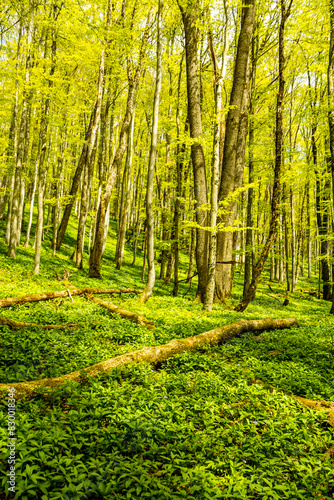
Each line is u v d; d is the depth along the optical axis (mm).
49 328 7641
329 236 19672
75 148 22156
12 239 16781
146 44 17484
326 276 24625
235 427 3729
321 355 7715
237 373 5801
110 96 20422
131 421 3545
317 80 21812
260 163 19125
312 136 22250
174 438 3455
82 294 13125
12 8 15664
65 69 18578
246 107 16844
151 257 13242
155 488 2676
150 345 7215
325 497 2908
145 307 12188
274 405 4508
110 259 25891
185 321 10102
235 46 18188
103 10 17000
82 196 19156
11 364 5316
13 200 16844
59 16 14914
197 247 15875
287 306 19719
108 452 3189
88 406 3926
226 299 16125
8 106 19109
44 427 3285
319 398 4973
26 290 11688
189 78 15266
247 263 18609
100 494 2656
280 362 7062
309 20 16734
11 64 15102
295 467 3146
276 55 21375
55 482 2697
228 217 15672
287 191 21531
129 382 4902
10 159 18578
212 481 2812
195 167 15586
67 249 23875
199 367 6168
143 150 31312
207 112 20906
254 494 2900
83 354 5977
